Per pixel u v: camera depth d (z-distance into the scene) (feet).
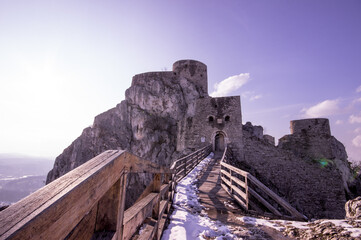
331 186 56.65
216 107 76.38
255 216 16.37
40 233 2.01
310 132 83.92
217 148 77.15
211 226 13.60
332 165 75.46
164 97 111.75
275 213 15.64
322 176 58.29
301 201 56.54
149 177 90.99
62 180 2.85
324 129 81.92
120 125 110.32
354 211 13.79
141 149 101.04
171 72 122.42
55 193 2.45
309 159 78.95
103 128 111.65
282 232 12.23
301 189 58.39
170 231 12.04
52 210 2.19
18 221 1.77
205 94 119.34
